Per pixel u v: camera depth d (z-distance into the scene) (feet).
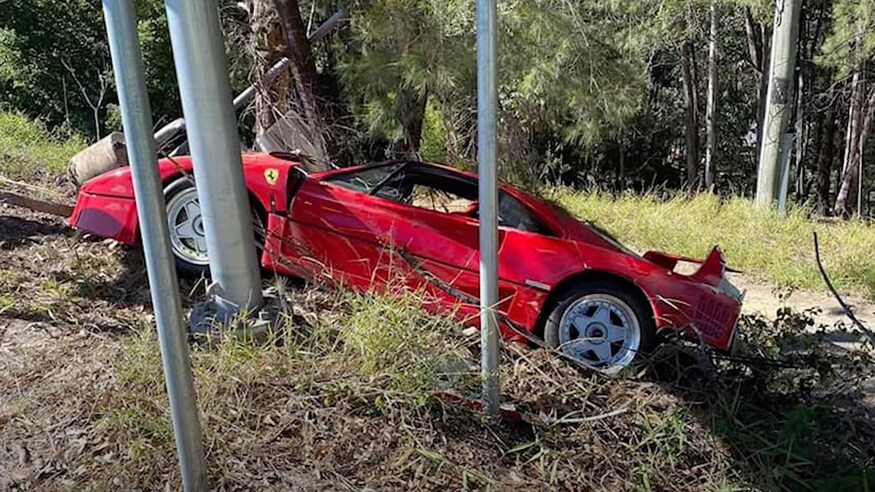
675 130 76.43
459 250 13.39
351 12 24.02
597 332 13.10
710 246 26.68
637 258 13.44
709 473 10.61
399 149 27.20
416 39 22.74
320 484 8.81
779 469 10.58
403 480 9.14
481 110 9.21
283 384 10.27
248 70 24.04
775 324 15.07
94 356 10.77
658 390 12.19
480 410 10.50
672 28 45.73
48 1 44.45
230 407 9.63
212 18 10.28
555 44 24.22
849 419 11.90
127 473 8.46
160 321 7.22
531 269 13.26
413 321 11.57
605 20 32.45
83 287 13.03
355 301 12.13
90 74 45.73
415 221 13.65
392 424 10.00
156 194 6.95
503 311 13.28
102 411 9.31
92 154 16.20
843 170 71.20
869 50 39.34
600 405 11.76
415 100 25.90
